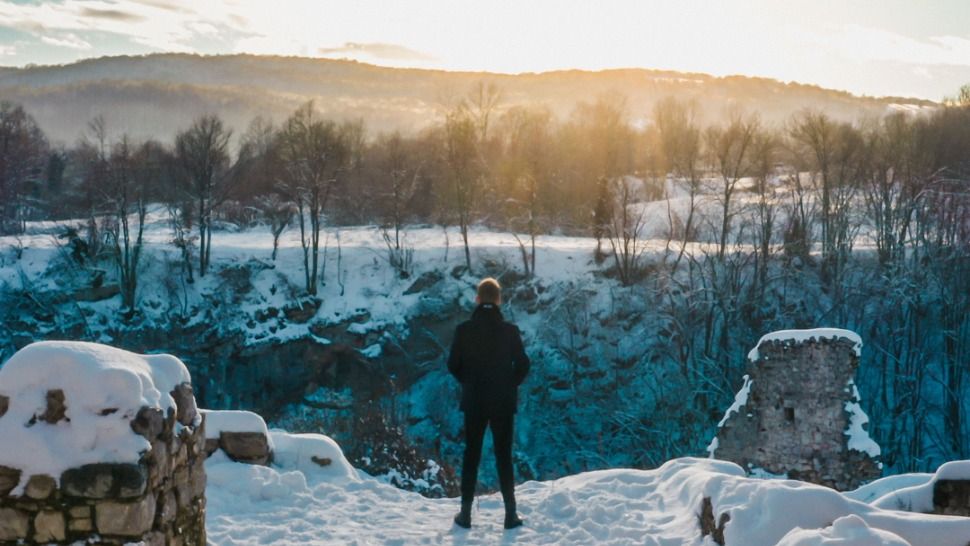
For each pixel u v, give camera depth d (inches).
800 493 273.3
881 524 260.4
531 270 2330.2
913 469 1818.4
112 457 213.8
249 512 354.6
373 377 2246.6
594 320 2154.3
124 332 2193.7
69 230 2289.6
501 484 335.6
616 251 2363.4
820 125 2421.3
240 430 394.3
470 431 335.0
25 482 210.7
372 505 372.5
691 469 379.6
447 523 345.4
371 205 2874.0
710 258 2069.4
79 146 3535.9
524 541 321.1
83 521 212.1
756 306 1985.7
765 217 2310.5
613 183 2955.2
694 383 1854.1
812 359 765.3
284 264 2426.2
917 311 1918.1
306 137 2600.9
